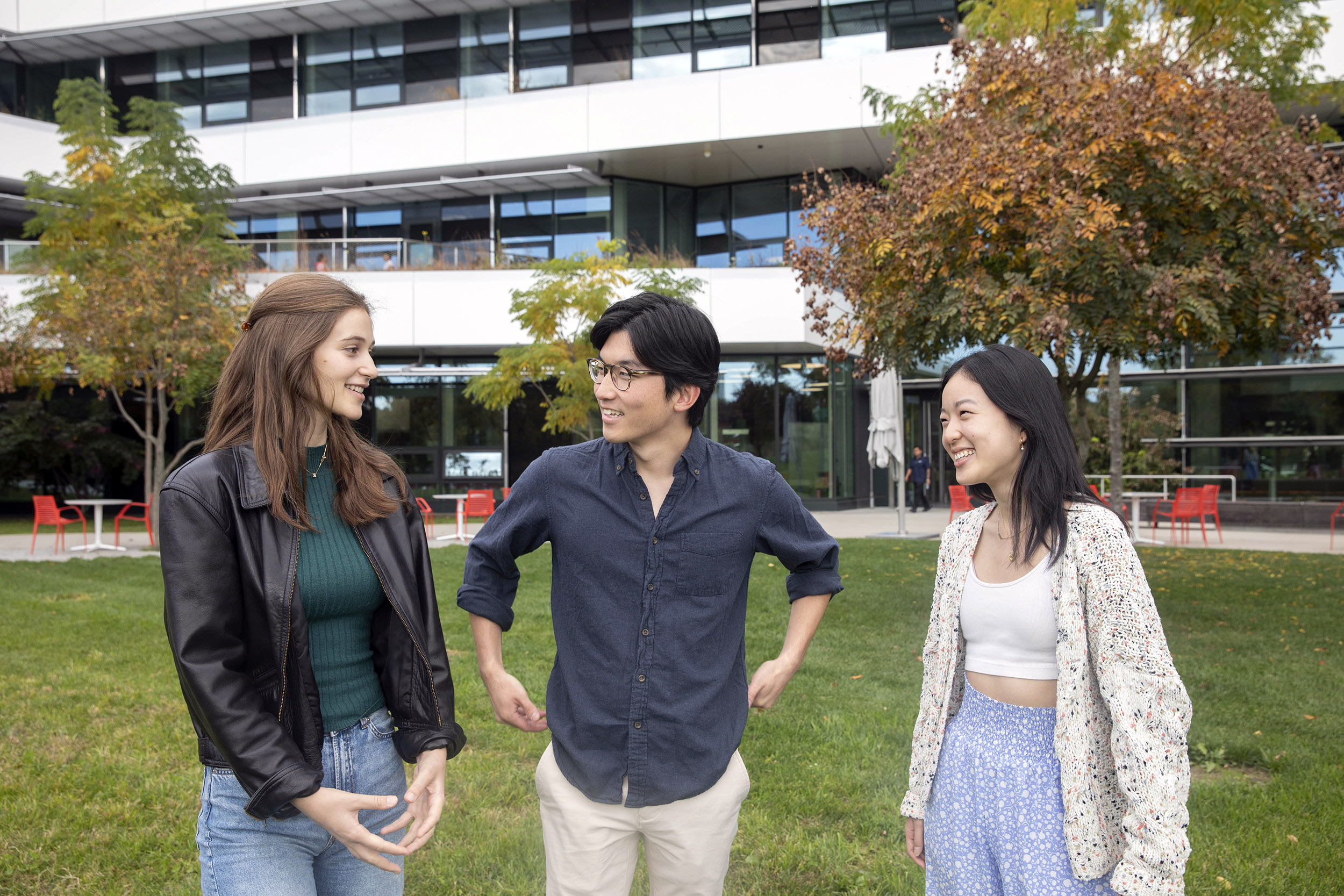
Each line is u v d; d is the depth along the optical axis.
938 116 7.84
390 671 1.71
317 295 1.64
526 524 1.92
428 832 1.62
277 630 1.52
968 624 1.78
